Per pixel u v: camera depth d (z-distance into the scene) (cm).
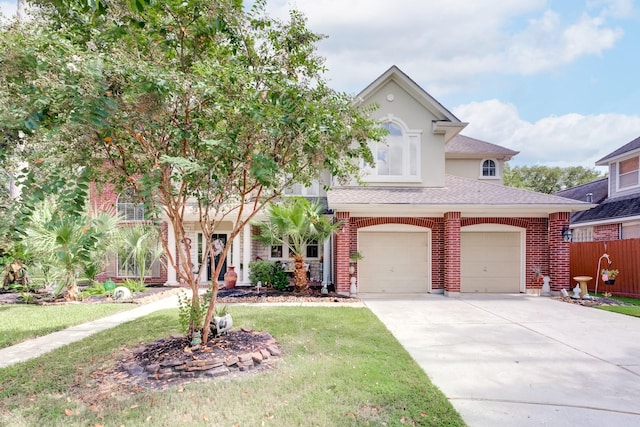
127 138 529
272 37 568
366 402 445
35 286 1423
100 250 1214
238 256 1622
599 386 515
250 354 581
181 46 526
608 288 1450
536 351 670
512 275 1420
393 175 1526
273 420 402
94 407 437
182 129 498
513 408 446
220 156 520
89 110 396
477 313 1013
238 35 554
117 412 422
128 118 450
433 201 1323
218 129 521
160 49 509
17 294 1364
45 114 412
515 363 606
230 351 595
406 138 1523
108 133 462
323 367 559
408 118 1527
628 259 1384
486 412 436
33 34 426
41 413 423
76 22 502
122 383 509
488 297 1304
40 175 423
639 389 505
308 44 578
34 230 1069
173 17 497
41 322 898
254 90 518
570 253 1652
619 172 1967
